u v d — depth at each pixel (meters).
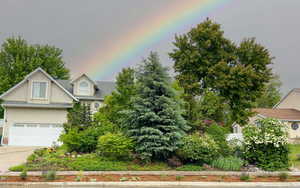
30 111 28.05
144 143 13.48
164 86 14.07
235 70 25.67
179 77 27.09
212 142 14.11
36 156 15.69
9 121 27.58
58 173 12.12
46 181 10.88
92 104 33.16
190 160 13.99
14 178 11.24
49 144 26.33
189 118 18.20
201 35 27.61
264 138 13.98
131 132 14.02
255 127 14.85
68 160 13.84
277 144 13.85
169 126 13.59
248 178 12.00
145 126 13.76
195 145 13.77
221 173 12.95
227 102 26.92
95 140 16.17
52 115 28.25
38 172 12.12
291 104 43.91
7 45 46.88
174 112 13.88
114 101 18.78
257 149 14.35
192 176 12.43
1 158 16.59
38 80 28.61
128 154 14.12
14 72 45.09
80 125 21.52
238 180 11.85
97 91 35.12
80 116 22.19
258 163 14.18
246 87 26.33
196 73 27.72
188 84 26.52
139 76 14.63
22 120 27.77
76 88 33.31
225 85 25.80
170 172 12.79
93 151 16.20
